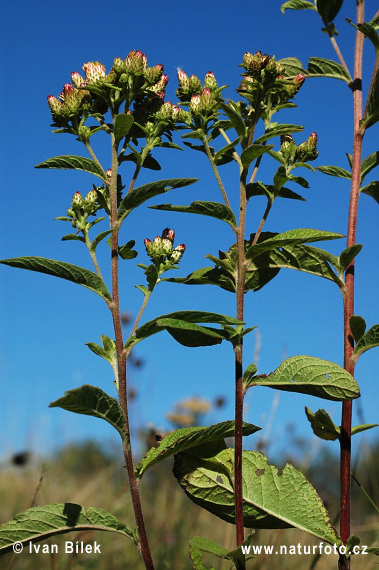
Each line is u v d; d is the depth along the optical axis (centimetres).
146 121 82
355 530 110
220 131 84
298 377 80
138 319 81
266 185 85
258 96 82
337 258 84
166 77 83
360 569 105
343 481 83
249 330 78
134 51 80
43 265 76
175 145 82
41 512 78
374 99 85
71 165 78
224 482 86
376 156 87
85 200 81
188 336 81
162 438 83
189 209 80
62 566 102
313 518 84
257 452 86
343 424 83
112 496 132
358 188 86
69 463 150
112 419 76
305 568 105
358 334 83
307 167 84
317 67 91
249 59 83
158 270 82
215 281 84
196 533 120
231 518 87
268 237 87
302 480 85
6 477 134
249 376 80
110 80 80
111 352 78
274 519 85
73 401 73
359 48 90
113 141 79
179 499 134
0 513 122
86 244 80
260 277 86
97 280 77
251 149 79
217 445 87
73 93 80
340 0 92
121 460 158
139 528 77
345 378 79
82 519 78
